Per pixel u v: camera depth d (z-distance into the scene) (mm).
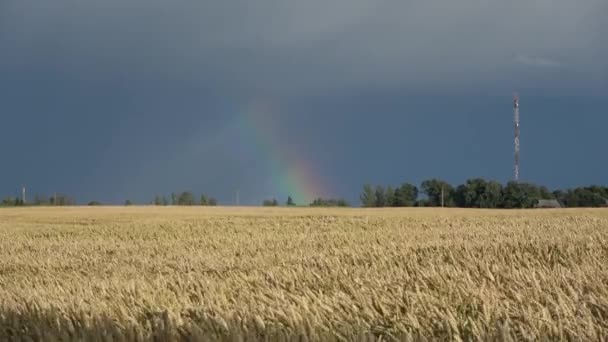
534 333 7414
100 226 45812
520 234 25359
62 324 8234
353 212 65188
